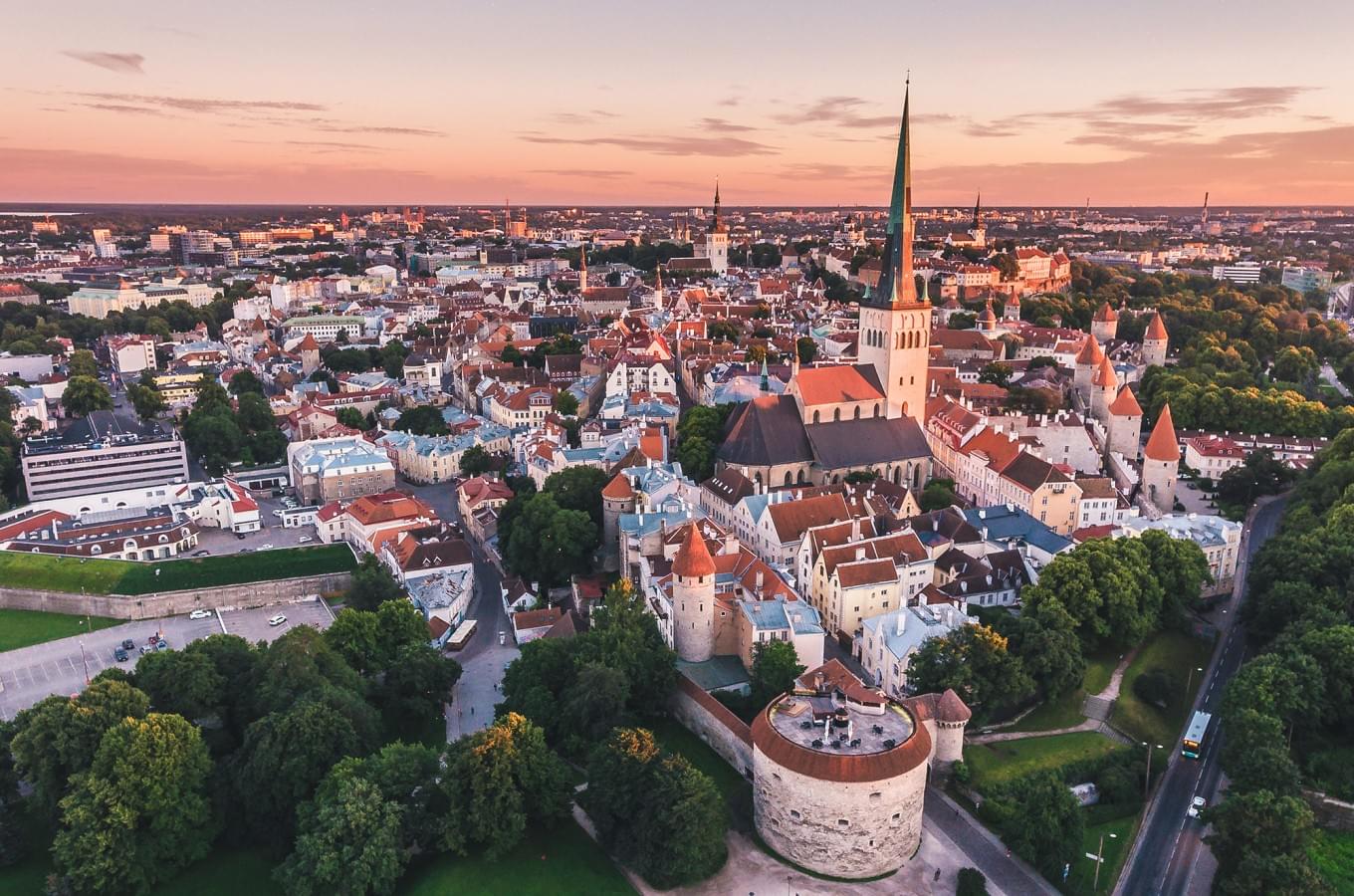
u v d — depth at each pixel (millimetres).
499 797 139250
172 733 143875
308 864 132250
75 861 135875
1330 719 160000
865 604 195375
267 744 146375
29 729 146125
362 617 187750
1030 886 134250
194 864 146500
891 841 135750
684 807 132000
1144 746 164750
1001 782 153125
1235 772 147500
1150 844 144250
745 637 181375
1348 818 150000
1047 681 170250
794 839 137750
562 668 173750
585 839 146000
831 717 145250
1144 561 196125
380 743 162875
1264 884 123750
